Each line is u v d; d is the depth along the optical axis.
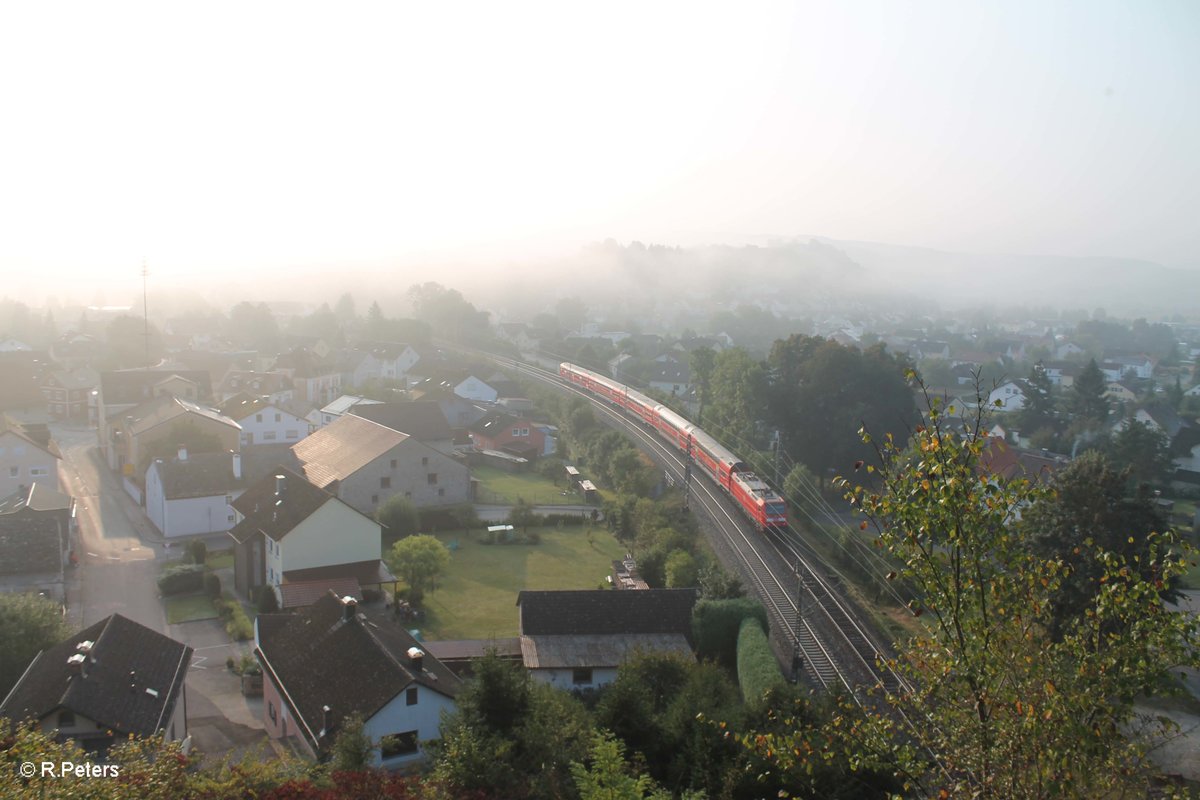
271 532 50.94
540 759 23.72
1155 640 12.35
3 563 49.84
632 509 65.81
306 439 80.25
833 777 22.34
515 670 27.62
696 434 76.31
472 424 97.75
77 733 28.94
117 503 71.25
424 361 132.75
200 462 65.62
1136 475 82.50
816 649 42.91
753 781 23.30
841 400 78.94
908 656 14.66
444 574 57.09
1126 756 12.96
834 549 58.78
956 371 152.50
